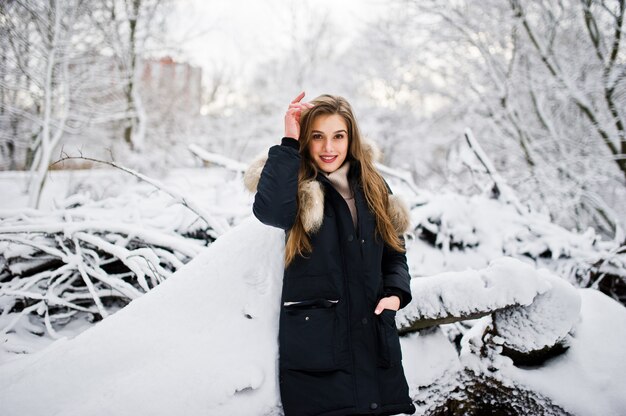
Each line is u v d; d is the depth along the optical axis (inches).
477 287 67.4
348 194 57.1
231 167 166.9
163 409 44.6
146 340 50.2
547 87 300.8
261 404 48.8
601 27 279.1
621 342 71.9
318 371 47.4
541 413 67.5
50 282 103.3
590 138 289.0
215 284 55.2
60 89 314.0
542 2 296.8
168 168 452.4
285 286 51.9
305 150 57.0
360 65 492.7
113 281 98.0
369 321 50.7
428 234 161.5
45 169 243.6
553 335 68.5
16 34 270.4
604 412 63.0
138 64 452.8
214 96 604.7
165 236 101.7
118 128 495.2
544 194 284.4
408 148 493.4
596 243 162.6
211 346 50.8
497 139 351.9
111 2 358.6
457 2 325.7
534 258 159.5
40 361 48.8
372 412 47.5
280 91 544.7
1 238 101.0
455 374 70.7
